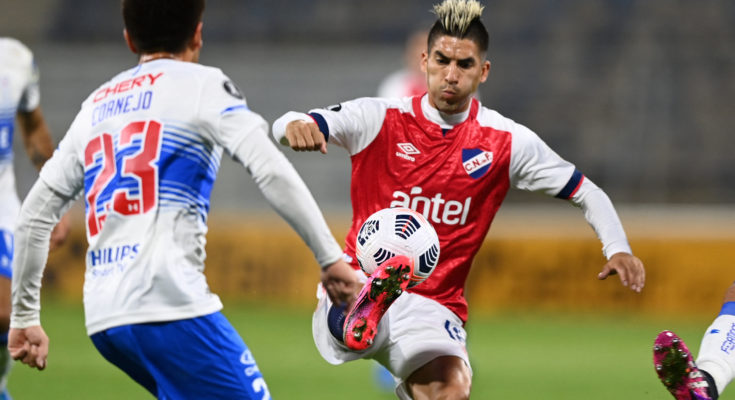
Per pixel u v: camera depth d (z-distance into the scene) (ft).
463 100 51.70
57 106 223.92
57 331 131.03
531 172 52.54
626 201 203.10
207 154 40.73
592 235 158.92
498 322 148.56
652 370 104.78
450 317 52.75
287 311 158.51
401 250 46.65
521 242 160.15
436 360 50.37
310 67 226.79
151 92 41.01
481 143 52.47
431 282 52.54
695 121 209.97
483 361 110.73
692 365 46.91
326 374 99.91
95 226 40.88
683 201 200.23
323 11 253.85
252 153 39.29
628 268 48.14
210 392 40.14
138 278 39.40
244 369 40.83
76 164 42.96
